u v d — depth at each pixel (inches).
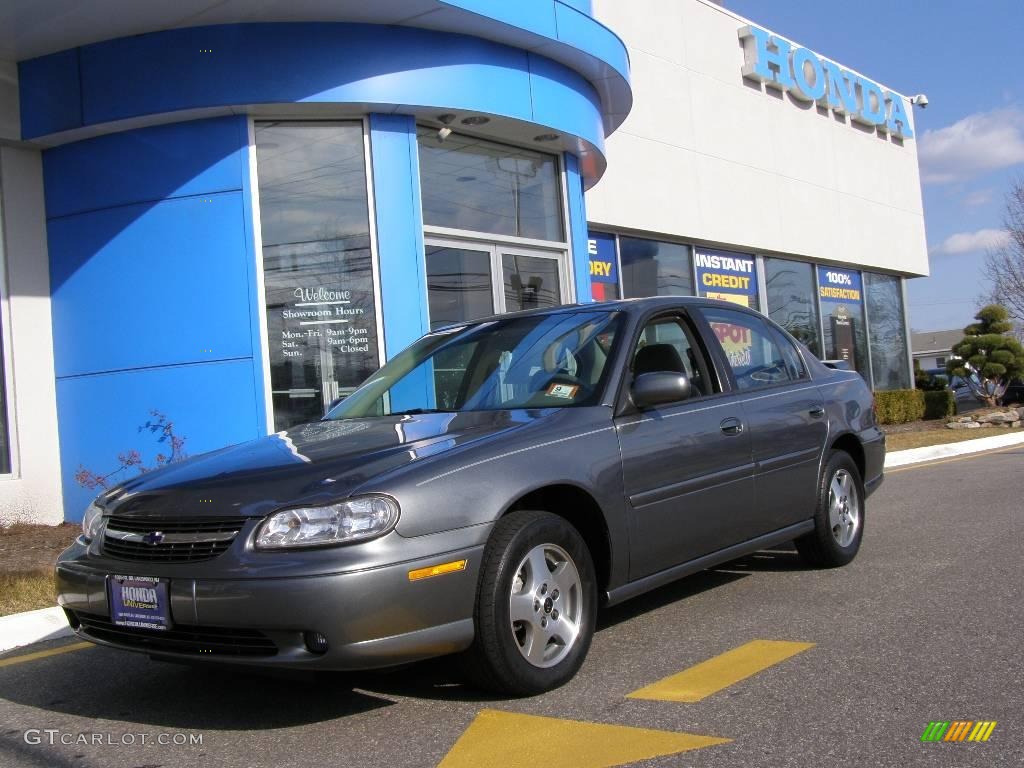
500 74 388.2
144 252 359.3
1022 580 222.2
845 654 170.4
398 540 138.3
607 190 611.2
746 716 141.3
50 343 373.1
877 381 932.0
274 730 147.4
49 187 374.6
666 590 230.4
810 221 813.2
